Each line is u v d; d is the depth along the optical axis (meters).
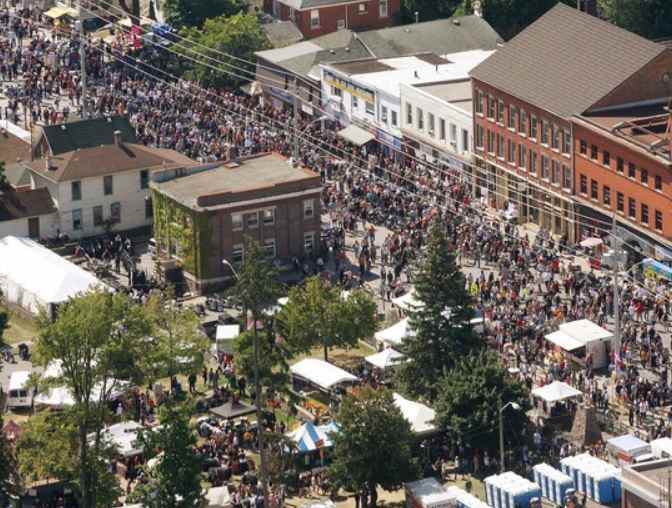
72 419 196.62
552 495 196.62
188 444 189.62
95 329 198.00
